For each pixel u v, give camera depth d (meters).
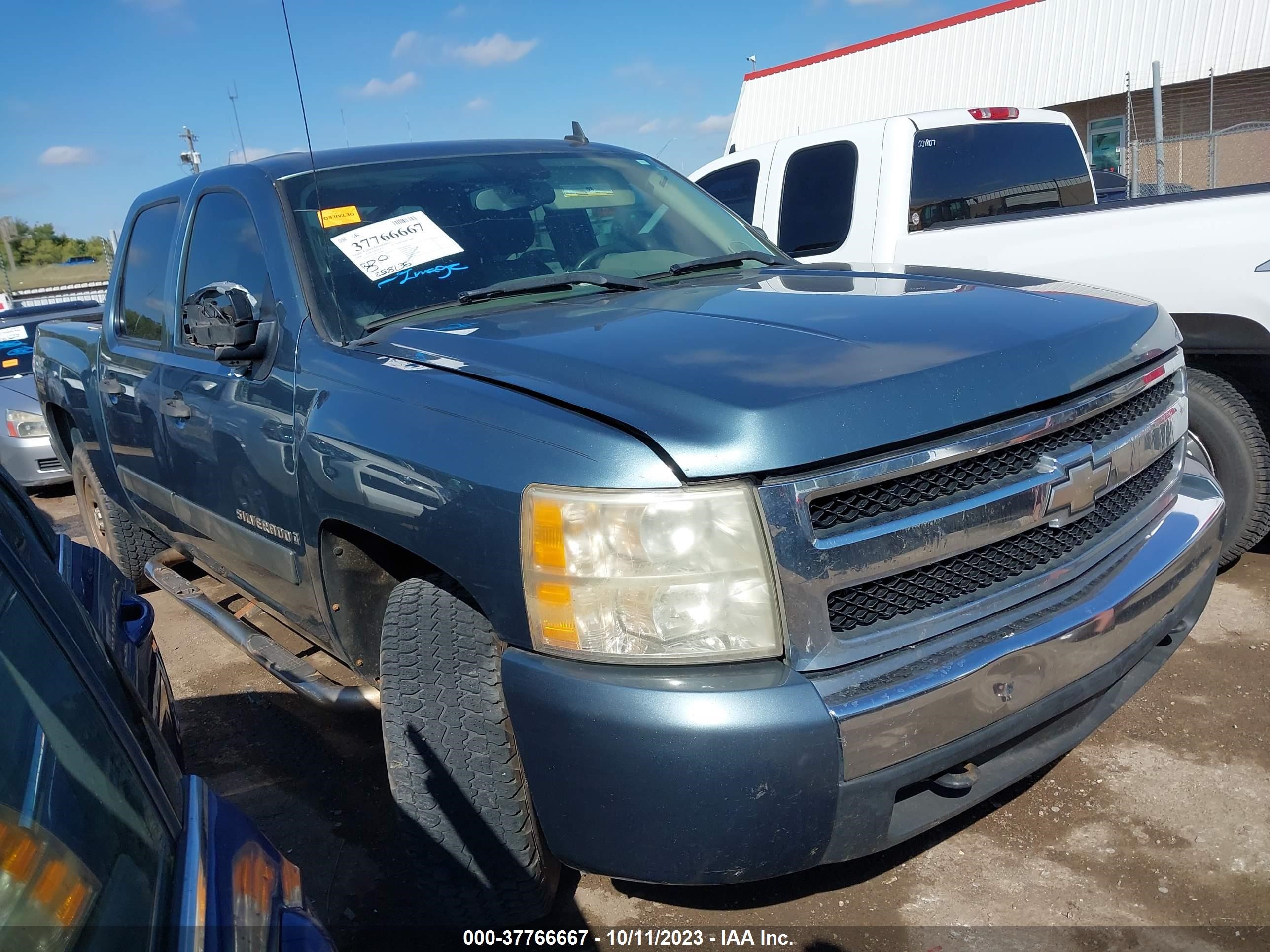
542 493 1.83
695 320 2.32
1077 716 2.26
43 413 5.18
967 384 1.95
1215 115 16.05
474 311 2.68
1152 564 2.27
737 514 1.75
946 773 1.99
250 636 3.28
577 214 3.23
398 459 2.13
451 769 2.08
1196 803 2.70
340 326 2.66
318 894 2.65
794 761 1.74
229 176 3.28
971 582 2.00
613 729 1.76
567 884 2.54
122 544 4.57
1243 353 3.58
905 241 4.75
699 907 2.45
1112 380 2.27
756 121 21.70
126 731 1.34
